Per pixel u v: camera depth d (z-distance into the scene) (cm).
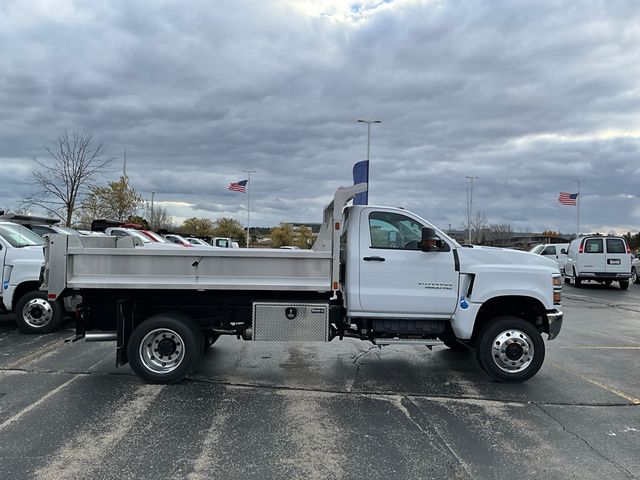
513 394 588
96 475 374
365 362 733
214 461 402
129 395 561
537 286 629
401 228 637
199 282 607
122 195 3500
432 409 533
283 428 473
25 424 471
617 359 770
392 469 393
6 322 997
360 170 2008
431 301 626
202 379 629
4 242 893
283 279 610
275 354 773
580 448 438
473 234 7419
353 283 623
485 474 387
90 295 631
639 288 2222
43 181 2848
